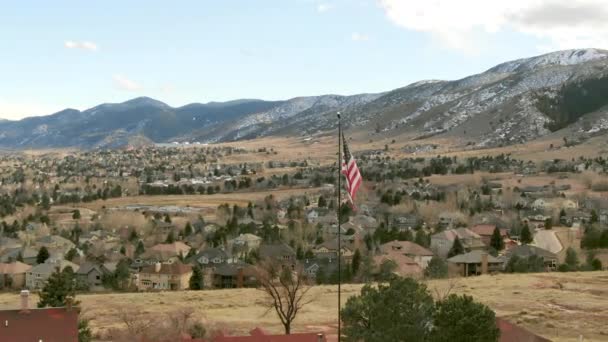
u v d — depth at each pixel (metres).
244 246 161.50
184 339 50.34
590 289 94.12
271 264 102.19
